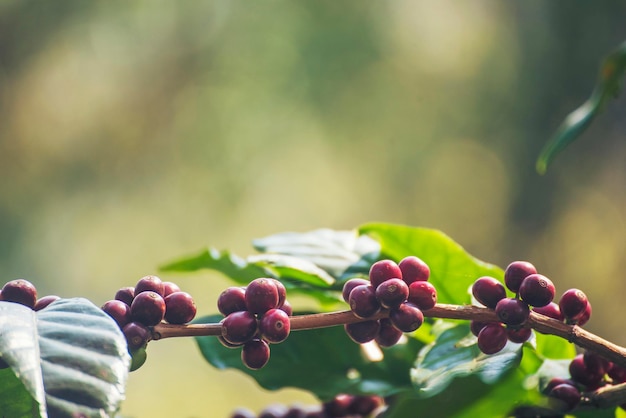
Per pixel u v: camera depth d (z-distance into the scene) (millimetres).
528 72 3490
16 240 4031
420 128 3877
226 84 4219
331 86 4027
